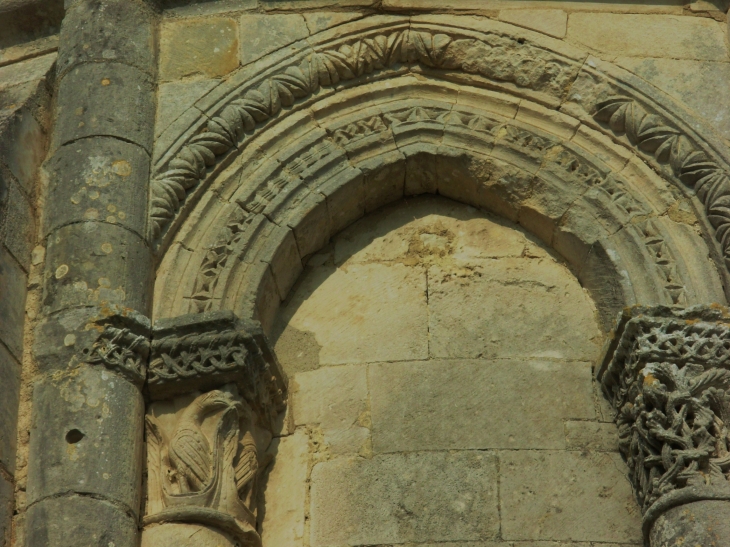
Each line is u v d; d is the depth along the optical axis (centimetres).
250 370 877
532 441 897
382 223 1016
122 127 966
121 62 1003
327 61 1013
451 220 1014
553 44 1019
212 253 932
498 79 1016
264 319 946
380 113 1009
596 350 939
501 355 938
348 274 989
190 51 1030
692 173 949
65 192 940
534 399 916
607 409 914
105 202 927
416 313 960
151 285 918
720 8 1047
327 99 1013
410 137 1002
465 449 894
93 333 863
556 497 875
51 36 1075
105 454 824
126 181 941
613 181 965
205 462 842
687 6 1046
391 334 952
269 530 875
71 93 995
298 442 911
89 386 847
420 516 869
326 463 897
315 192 972
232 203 959
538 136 990
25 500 827
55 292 895
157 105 998
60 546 788
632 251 933
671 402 838
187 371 869
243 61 1021
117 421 841
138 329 874
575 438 898
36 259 936
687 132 968
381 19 1035
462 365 933
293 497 887
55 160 966
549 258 987
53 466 820
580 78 1003
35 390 864
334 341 955
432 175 1006
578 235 956
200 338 875
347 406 920
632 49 1019
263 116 997
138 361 871
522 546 855
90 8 1041
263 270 935
